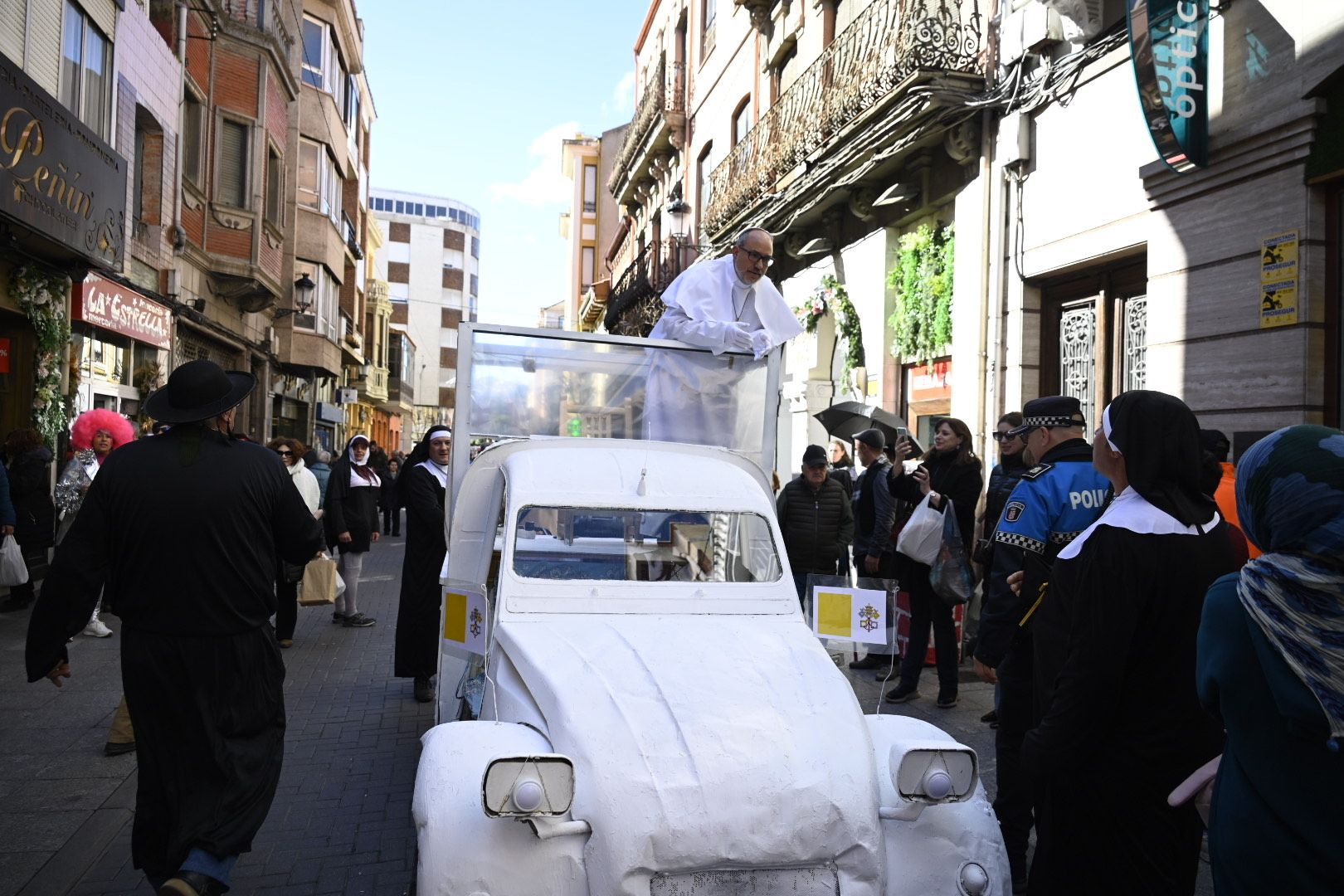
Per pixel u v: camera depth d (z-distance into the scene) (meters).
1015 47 9.87
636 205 32.78
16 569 8.38
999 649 4.03
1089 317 9.34
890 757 3.03
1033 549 3.81
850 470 10.36
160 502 3.49
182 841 3.31
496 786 2.60
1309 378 6.62
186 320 17.19
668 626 3.73
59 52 11.55
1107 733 2.71
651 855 2.69
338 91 29.14
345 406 35.91
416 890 2.70
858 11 13.91
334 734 6.14
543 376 5.30
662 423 5.43
